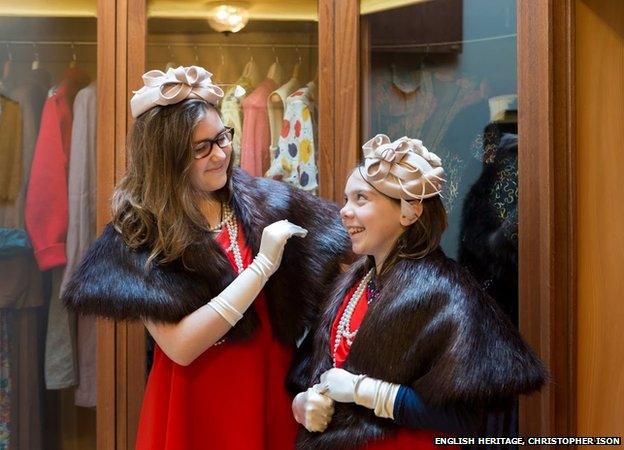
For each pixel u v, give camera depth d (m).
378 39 2.03
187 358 1.48
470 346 1.29
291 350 1.64
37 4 2.18
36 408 2.23
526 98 1.78
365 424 1.35
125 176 1.58
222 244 1.58
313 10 2.09
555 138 1.75
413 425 1.31
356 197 1.43
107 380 2.08
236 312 1.47
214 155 1.52
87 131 2.18
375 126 2.04
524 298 1.79
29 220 2.23
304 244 1.64
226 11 2.14
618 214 1.81
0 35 2.21
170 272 1.49
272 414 1.61
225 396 1.56
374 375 1.34
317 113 2.08
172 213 1.50
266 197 1.66
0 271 2.24
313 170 2.09
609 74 1.80
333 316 1.48
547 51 1.74
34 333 2.23
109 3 2.08
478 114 1.95
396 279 1.37
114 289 1.47
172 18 2.13
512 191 1.88
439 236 1.41
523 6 1.78
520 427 1.77
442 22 2.00
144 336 2.07
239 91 2.10
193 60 2.15
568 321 1.76
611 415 1.80
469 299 1.34
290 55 2.12
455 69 1.99
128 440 2.08
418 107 2.04
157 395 1.58
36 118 2.22
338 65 2.04
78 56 2.17
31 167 2.23
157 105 1.52
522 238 1.79
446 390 1.26
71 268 2.20
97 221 2.09
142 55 2.07
